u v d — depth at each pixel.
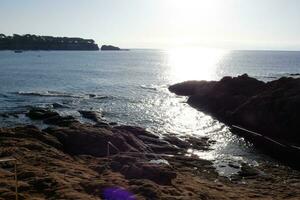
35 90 87.19
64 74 127.38
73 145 40.78
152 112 67.50
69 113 62.06
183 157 42.22
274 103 57.22
